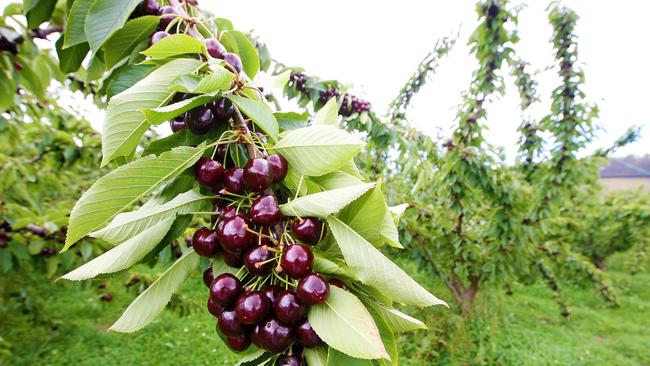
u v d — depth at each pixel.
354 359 0.76
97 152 3.46
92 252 2.54
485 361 5.31
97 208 0.79
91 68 1.44
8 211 2.44
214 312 0.89
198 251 0.88
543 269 6.77
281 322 0.76
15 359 4.90
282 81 1.14
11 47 1.80
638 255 9.66
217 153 0.97
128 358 5.25
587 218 9.45
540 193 5.65
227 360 5.34
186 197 0.94
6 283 4.22
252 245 0.82
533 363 5.42
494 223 5.20
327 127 0.87
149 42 1.16
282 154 0.90
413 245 5.04
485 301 5.98
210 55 1.00
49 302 6.80
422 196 5.79
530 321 7.16
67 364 5.00
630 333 6.80
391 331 0.81
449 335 5.25
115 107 0.83
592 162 5.92
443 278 5.48
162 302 0.88
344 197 0.79
